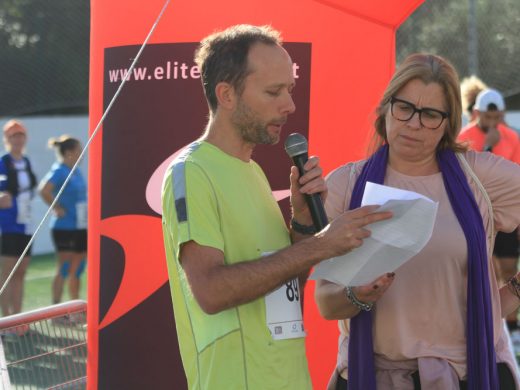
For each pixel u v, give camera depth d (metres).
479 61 17.41
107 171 5.16
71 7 19.52
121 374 5.17
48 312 5.02
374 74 5.20
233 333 3.35
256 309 3.43
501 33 17.42
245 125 3.40
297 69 5.13
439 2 17.59
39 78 19.47
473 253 3.90
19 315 4.88
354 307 3.92
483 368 3.89
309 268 3.29
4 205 11.77
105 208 5.18
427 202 3.40
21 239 11.87
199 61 3.54
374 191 3.49
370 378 4.00
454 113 3.98
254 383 3.36
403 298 3.96
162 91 5.05
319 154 5.18
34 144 18.75
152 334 5.12
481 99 9.51
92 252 5.27
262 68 3.35
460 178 4.01
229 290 3.19
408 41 17.62
